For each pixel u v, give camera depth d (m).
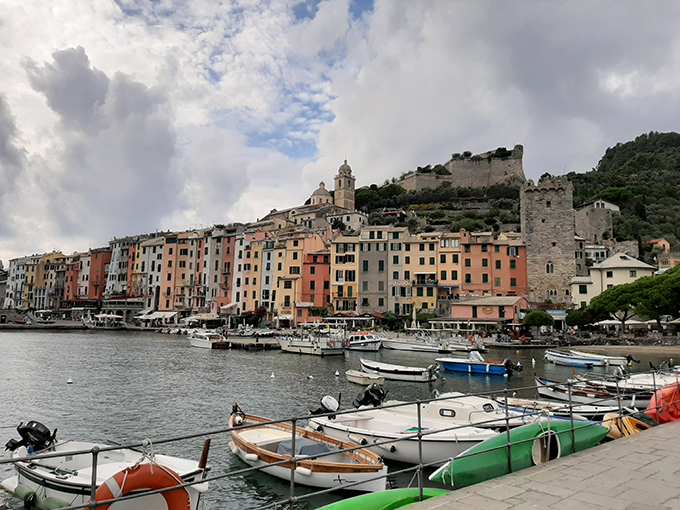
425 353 64.75
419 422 9.40
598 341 68.75
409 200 177.12
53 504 13.49
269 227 135.62
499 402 19.67
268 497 15.88
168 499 8.29
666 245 131.88
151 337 89.19
